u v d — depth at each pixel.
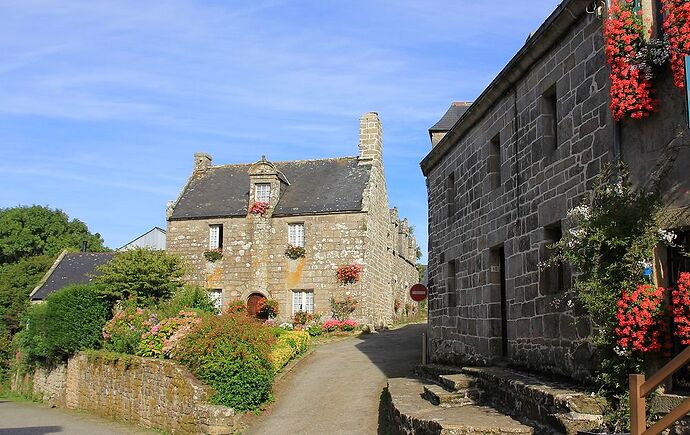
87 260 36.25
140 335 17.22
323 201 30.81
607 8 8.54
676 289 7.48
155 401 14.83
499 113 12.97
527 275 11.34
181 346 14.98
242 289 30.45
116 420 16.75
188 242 31.48
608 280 8.01
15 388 28.11
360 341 25.95
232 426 12.38
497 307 13.27
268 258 30.47
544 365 10.51
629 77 7.89
